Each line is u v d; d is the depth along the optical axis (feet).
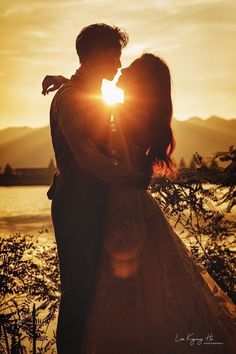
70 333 11.71
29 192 263.90
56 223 11.97
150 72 12.45
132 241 11.93
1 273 16.47
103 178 11.64
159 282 11.82
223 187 15.48
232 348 11.63
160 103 12.46
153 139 12.43
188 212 16.01
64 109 11.78
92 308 11.74
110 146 12.16
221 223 16.01
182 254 12.14
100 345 11.55
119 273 11.79
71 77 12.27
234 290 15.97
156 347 11.57
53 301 16.75
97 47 12.14
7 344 16.05
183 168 15.81
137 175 11.85
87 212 11.81
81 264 11.78
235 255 16.08
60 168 11.96
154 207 12.25
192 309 11.75
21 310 16.39
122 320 11.61
